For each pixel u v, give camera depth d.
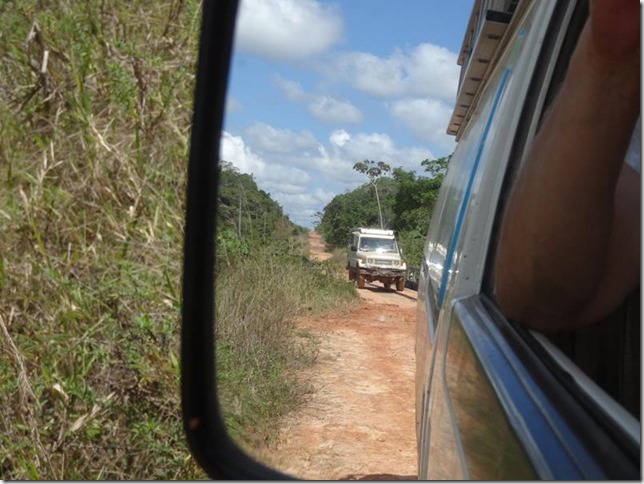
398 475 5.23
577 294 1.46
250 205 9.12
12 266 3.97
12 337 3.88
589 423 1.15
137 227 4.21
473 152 3.11
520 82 2.29
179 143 4.44
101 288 4.02
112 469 3.85
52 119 4.29
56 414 3.86
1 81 4.32
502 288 1.65
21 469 3.62
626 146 1.34
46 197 4.10
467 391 1.67
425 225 31.45
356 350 9.95
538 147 1.48
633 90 1.31
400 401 7.45
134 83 4.46
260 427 5.54
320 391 7.37
